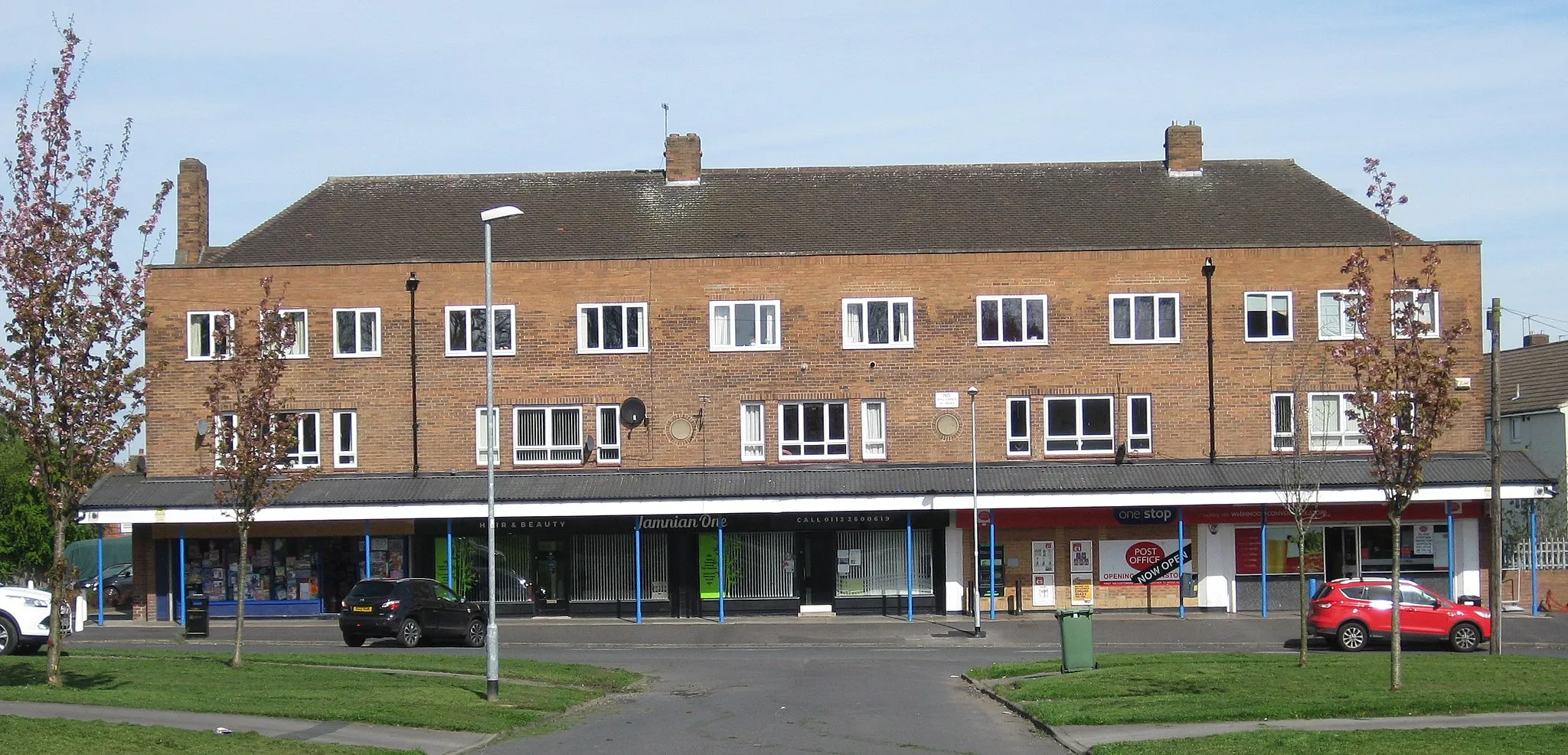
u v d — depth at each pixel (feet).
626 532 138.51
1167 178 151.84
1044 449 136.98
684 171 151.53
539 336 137.80
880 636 120.67
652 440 137.28
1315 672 80.28
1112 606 136.98
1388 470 71.05
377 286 138.21
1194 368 137.08
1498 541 102.27
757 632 123.95
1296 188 150.10
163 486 135.95
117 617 144.87
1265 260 137.28
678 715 71.15
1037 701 71.46
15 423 67.21
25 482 174.81
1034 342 137.39
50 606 77.56
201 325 138.31
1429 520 137.08
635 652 109.19
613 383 137.59
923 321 137.49
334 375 137.90
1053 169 153.38
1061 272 137.80
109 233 68.95
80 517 131.03
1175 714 64.34
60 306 67.21
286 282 120.06
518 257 139.85
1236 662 87.92
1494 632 100.37
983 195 149.69
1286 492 103.19
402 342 138.10
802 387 137.49
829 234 144.15
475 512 130.41
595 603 138.51
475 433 137.39
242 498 87.04
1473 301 136.15
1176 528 137.28
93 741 52.90
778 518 136.87
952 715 70.18
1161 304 137.49
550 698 76.28
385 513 131.13
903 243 142.82
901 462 136.87
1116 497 130.11
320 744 57.67
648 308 137.80
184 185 147.33
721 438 137.28
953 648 111.86
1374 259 136.36
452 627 112.98
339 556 139.23
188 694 69.62
